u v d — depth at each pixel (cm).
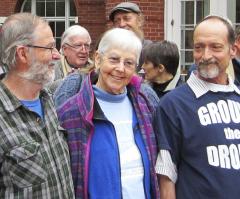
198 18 875
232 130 269
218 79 279
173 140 272
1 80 244
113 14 463
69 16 1197
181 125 270
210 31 271
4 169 225
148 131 272
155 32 884
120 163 259
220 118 270
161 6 882
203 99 274
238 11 859
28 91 242
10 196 224
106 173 255
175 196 272
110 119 265
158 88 379
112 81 262
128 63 261
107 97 267
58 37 1205
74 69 443
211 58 271
